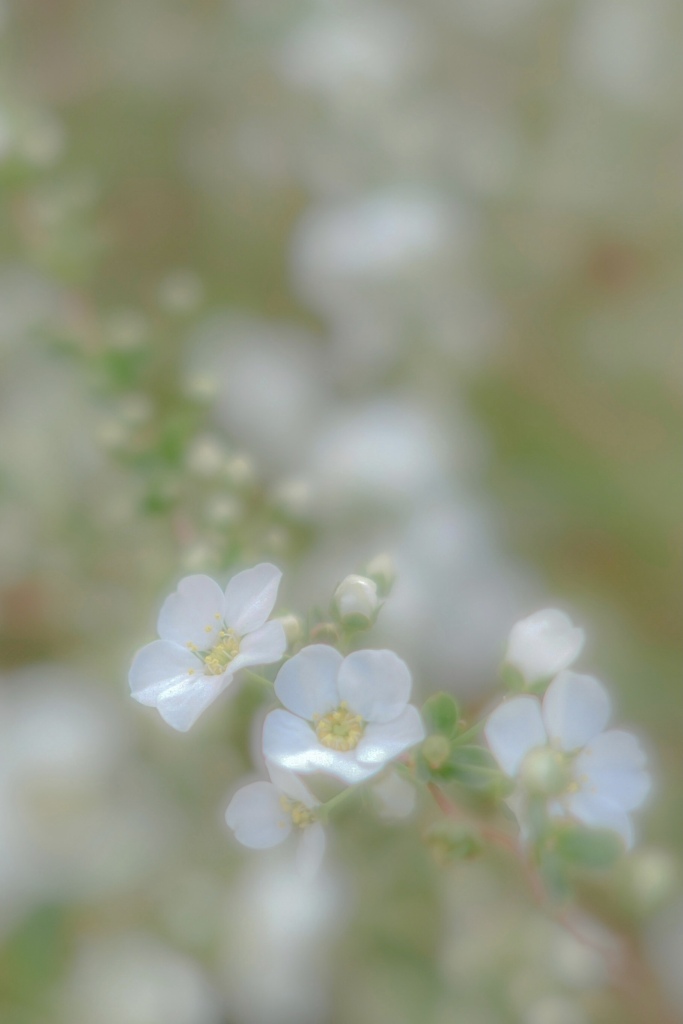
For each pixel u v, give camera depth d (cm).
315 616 17
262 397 26
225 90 30
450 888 21
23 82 29
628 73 28
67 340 21
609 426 27
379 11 29
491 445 26
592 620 25
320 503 23
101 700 23
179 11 30
